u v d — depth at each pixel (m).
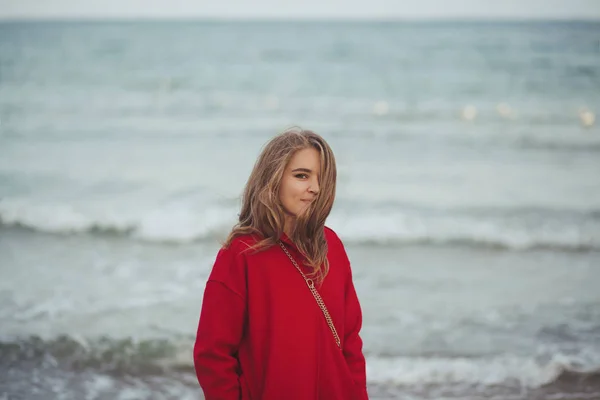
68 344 4.86
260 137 17.58
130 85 25.50
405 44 33.69
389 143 16.55
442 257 7.87
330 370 2.00
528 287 6.62
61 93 23.69
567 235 8.78
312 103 22.95
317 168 1.98
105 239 8.55
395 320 5.61
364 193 11.45
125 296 6.07
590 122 18.52
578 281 6.84
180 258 7.61
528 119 19.16
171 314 5.56
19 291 6.19
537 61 27.88
